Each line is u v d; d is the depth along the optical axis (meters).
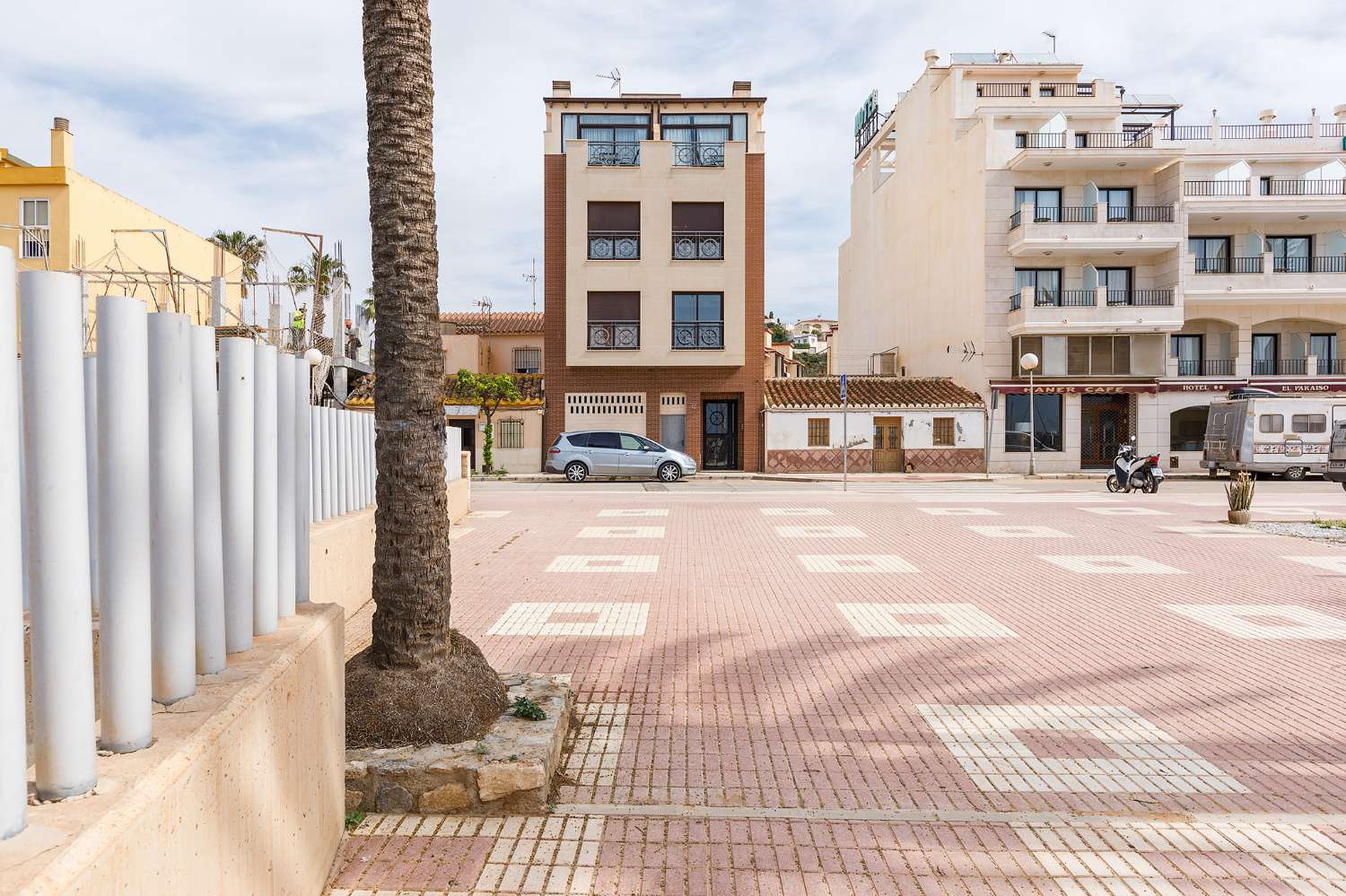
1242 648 6.76
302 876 2.81
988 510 17.12
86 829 1.56
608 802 3.89
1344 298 32.44
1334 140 34.72
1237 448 27.25
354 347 24.02
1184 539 12.96
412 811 3.71
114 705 1.90
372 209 4.16
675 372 32.66
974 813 3.81
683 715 5.18
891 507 17.97
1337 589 9.12
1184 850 3.48
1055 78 36.38
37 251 21.06
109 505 1.92
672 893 3.10
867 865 3.33
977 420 32.34
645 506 18.45
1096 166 32.47
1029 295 31.62
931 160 38.19
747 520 15.66
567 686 4.93
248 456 2.74
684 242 32.22
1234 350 33.62
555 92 33.97
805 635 7.20
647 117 33.25
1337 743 4.76
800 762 4.42
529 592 9.07
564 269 32.91
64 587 1.72
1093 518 15.69
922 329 39.25
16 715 1.54
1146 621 7.73
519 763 3.74
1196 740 4.80
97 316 1.93
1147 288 33.16
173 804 1.84
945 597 8.79
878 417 32.19
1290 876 3.28
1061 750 4.63
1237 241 33.59
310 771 2.92
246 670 2.52
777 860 3.36
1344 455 19.98
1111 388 32.34
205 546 2.45
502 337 39.59
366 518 8.50
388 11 4.09
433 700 4.05
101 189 22.36
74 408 1.75
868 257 48.03
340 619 3.42
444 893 3.07
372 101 4.13
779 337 87.50
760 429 32.50
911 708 5.32
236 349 2.70
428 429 4.19
